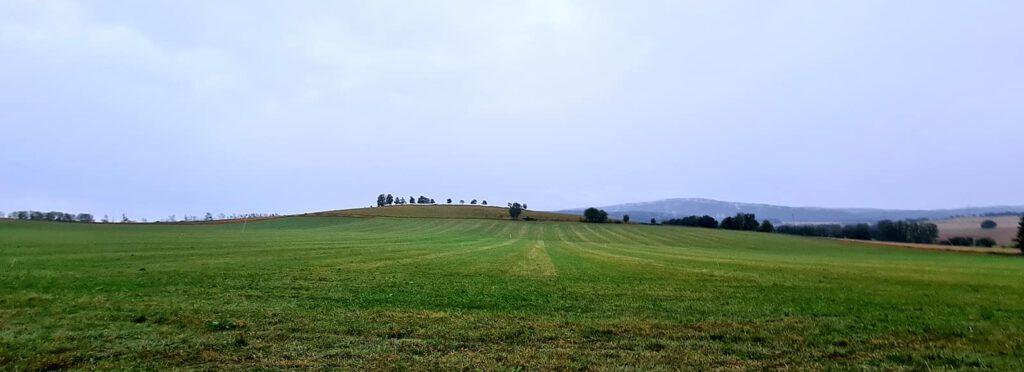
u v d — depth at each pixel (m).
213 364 8.20
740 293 17.62
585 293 16.80
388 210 157.50
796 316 13.05
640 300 15.43
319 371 8.00
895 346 10.12
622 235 107.44
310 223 122.06
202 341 9.35
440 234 89.75
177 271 20.38
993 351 9.76
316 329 10.40
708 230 132.00
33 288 14.49
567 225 130.50
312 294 14.99
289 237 61.22
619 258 38.75
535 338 10.19
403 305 13.45
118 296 13.65
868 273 29.12
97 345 8.95
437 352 9.11
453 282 19.27
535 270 25.91
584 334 10.61
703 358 9.09
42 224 80.06
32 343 8.89
